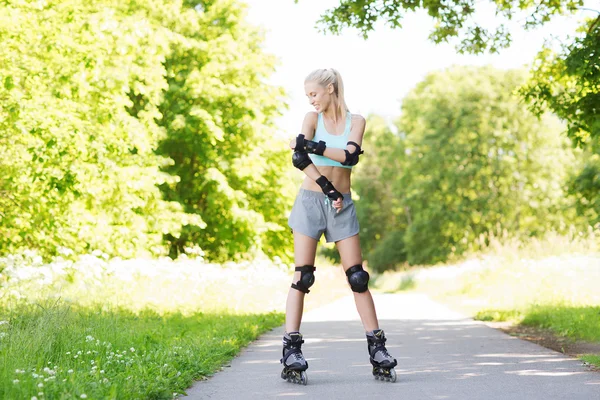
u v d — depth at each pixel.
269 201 32.06
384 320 14.53
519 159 56.34
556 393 5.51
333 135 6.11
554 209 54.53
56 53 14.88
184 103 29.27
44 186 15.40
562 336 10.93
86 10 16.69
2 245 16.66
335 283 33.72
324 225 6.15
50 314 7.47
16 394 4.76
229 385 6.14
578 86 12.89
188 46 19.78
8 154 14.66
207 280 17.58
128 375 5.83
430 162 58.53
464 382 6.10
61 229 16.92
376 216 80.75
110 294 14.05
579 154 55.00
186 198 30.77
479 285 24.45
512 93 14.47
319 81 6.08
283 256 33.12
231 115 30.11
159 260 18.56
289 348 6.13
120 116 17.81
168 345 8.05
